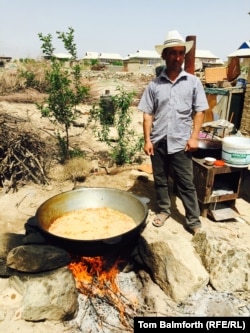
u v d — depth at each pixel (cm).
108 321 257
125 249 319
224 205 425
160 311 265
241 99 917
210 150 418
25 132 549
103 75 2378
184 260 287
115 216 346
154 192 478
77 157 567
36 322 248
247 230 383
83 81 1844
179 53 304
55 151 619
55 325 249
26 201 448
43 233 278
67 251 277
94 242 261
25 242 293
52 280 256
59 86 548
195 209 357
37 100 1226
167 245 295
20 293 267
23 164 498
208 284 292
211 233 322
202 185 386
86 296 281
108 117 664
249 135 880
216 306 268
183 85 318
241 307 268
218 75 1030
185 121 330
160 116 332
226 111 901
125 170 564
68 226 324
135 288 297
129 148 651
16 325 244
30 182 503
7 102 1171
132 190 485
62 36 548
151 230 328
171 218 399
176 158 337
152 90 333
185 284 277
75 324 252
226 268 290
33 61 1548
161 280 290
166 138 334
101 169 568
